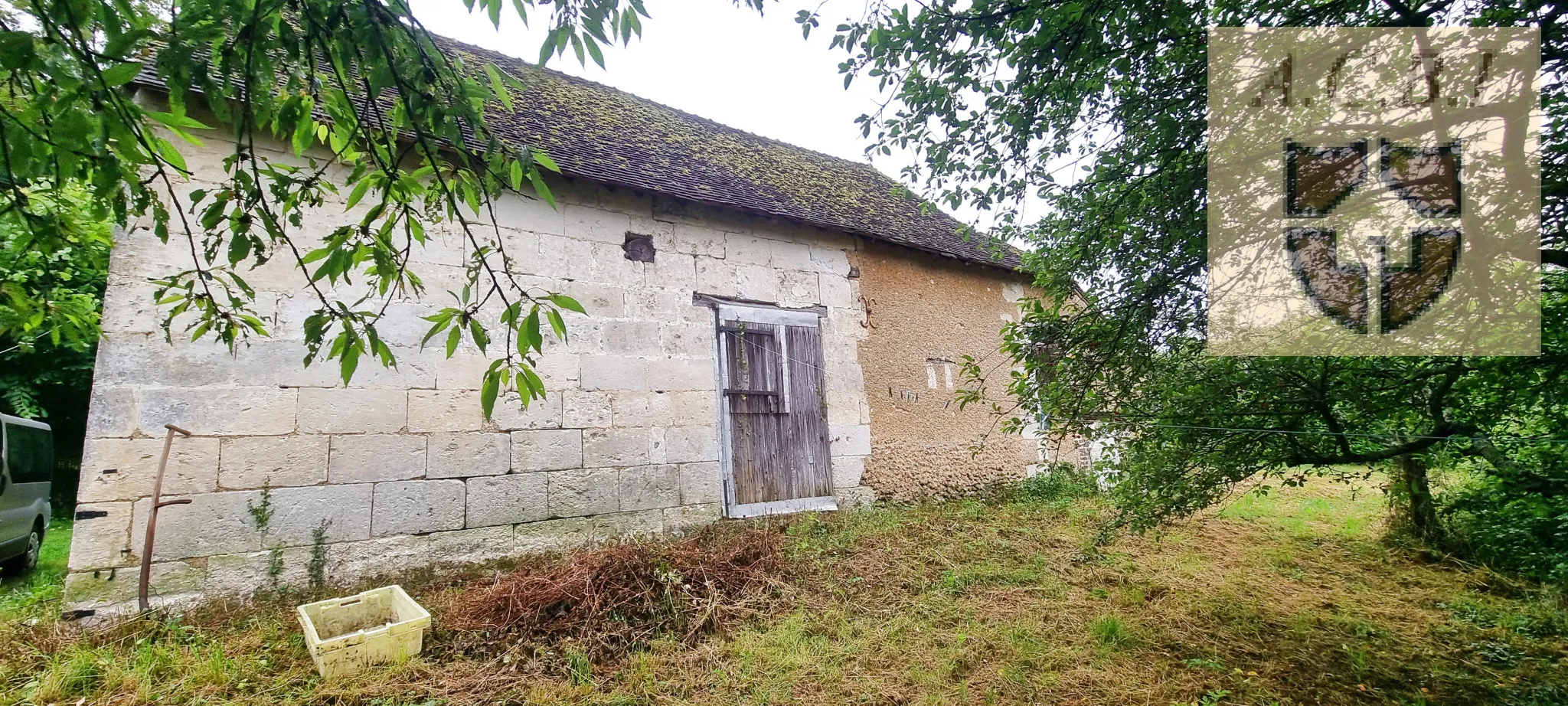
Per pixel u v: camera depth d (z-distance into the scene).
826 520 6.08
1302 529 6.30
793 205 6.80
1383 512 6.83
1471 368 2.61
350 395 4.40
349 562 4.26
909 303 7.46
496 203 5.07
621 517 5.26
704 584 4.23
